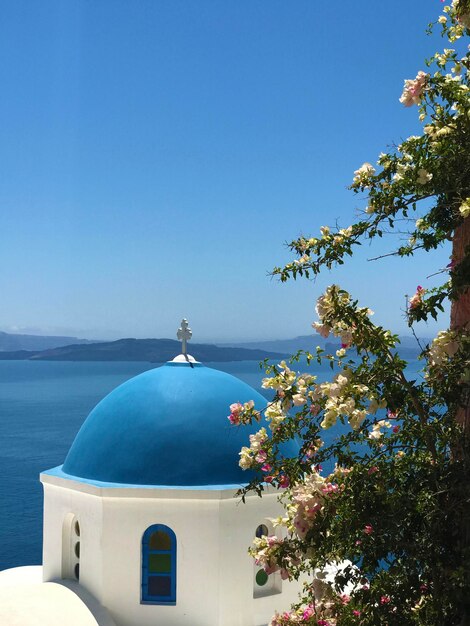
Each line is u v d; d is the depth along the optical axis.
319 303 6.50
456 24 6.95
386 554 6.33
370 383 6.34
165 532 10.37
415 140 6.99
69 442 85.31
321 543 6.55
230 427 10.95
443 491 6.23
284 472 7.09
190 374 11.55
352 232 6.93
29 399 165.75
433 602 6.12
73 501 10.88
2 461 71.00
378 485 6.55
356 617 6.62
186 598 10.22
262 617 10.42
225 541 10.26
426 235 7.06
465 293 6.36
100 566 10.32
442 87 6.74
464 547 6.26
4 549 36.91
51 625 9.60
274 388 6.94
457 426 6.56
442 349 6.05
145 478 10.48
